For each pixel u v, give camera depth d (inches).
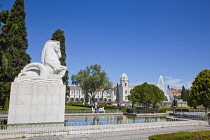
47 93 490.6
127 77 4252.0
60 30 1541.6
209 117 714.8
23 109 460.4
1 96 924.6
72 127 398.3
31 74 506.0
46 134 365.7
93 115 912.9
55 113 492.1
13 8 1212.5
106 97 4414.4
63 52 1510.8
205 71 815.1
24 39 1238.3
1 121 536.1
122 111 1098.7
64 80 1541.6
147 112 1031.6
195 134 274.4
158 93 1053.8
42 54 549.0
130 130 446.0
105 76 1733.5
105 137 361.1
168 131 439.5
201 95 759.7
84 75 1752.0
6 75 1004.6
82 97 4729.3
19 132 349.7
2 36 299.9
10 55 1031.6
